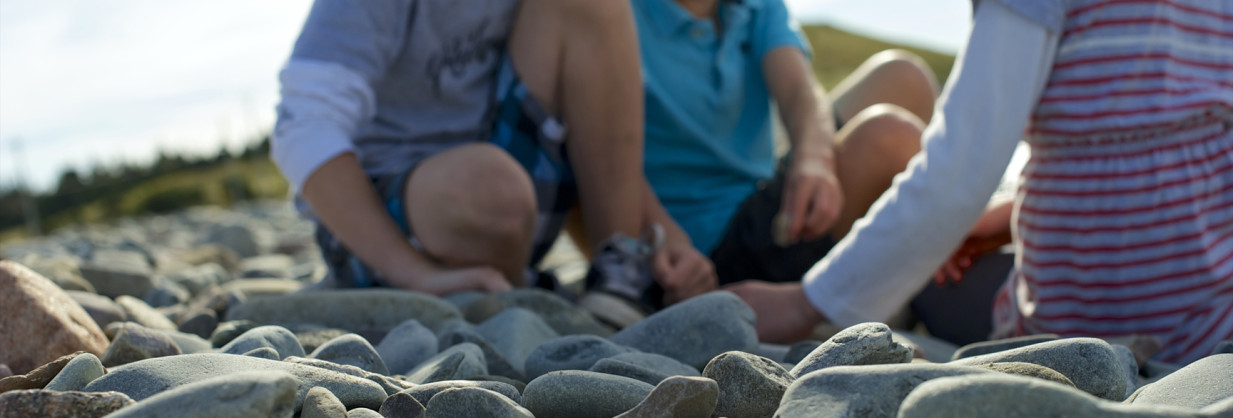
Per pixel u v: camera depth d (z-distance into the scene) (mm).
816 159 2039
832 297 1570
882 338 907
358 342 1073
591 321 1592
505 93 1891
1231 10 1335
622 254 1825
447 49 1868
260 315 1496
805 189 1944
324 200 1729
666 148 2217
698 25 2240
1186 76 1322
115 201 29891
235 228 5121
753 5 2428
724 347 1228
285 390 703
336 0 1808
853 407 700
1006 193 1857
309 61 1782
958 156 1409
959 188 1422
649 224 1958
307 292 1571
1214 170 1328
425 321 1498
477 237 1700
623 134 1845
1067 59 1359
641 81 1859
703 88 2223
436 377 1047
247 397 686
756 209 2156
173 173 35562
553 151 1873
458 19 1833
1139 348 1259
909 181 1483
